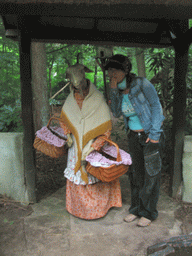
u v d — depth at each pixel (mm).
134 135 2658
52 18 3080
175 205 3051
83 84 2520
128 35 3311
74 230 2578
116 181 2916
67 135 2740
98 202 2752
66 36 3229
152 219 2676
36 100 6055
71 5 1993
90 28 3223
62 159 4891
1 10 2137
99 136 2607
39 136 2811
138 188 2789
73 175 2729
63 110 2770
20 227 2623
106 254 2217
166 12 2082
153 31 3307
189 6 1942
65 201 3219
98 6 1986
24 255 2207
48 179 3938
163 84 4234
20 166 3053
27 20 2816
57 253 2232
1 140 3041
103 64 2824
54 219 2779
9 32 3244
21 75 2844
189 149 2998
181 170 3123
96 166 2393
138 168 2742
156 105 2469
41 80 6020
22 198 3123
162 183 3682
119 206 2941
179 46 2941
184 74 2971
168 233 2516
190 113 3891
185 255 1872
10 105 4484
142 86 2445
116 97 2559
